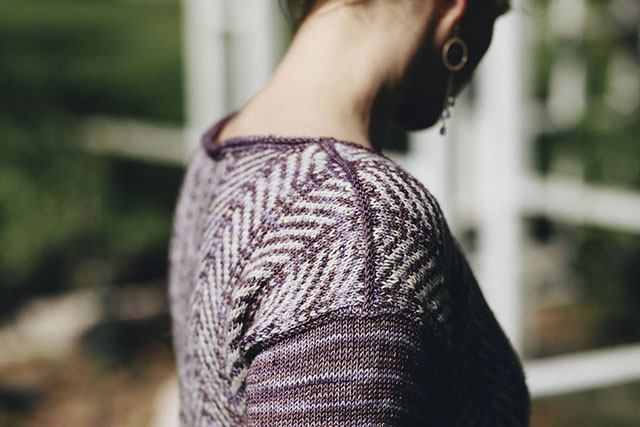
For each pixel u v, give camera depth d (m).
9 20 11.71
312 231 1.00
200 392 1.15
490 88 3.66
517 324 3.78
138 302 6.39
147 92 8.75
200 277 1.13
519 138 3.66
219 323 1.07
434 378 1.03
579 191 5.05
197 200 1.28
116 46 10.91
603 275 6.27
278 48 4.29
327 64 1.18
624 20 7.57
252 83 4.03
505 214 3.70
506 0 1.37
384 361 0.96
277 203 1.04
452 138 4.73
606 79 7.49
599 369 3.61
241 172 1.12
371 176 1.03
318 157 1.07
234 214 1.08
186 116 8.49
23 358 5.71
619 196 5.04
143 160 6.84
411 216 1.02
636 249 6.21
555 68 7.31
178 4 14.82
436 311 1.01
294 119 1.15
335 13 1.19
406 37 1.22
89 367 5.53
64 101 7.82
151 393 5.24
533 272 6.90
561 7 7.20
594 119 6.80
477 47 1.36
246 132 1.19
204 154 1.31
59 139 6.41
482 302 1.24
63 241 6.22
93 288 6.34
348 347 0.96
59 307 6.29
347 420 0.95
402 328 0.97
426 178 3.58
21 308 6.30
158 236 6.68
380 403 0.96
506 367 1.24
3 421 4.82
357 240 0.99
